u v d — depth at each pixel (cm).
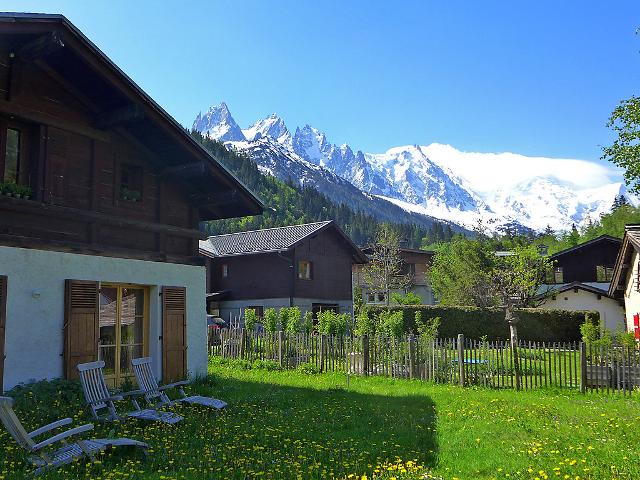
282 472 709
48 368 1151
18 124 1189
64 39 1109
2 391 1062
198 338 1540
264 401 1231
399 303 5391
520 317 3438
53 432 873
